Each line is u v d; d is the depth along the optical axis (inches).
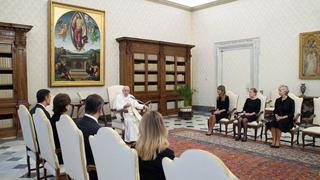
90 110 105.9
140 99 358.6
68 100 130.6
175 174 54.1
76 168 91.4
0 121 250.1
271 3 350.3
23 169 163.3
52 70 291.9
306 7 319.6
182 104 412.5
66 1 302.2
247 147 211.0
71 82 306.3
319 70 309.7
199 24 434.3
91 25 320.8
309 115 299.1
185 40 436.8
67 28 301.6
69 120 91.2
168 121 348.5
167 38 410.3
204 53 429.7
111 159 68.4
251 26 371.6
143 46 359.6
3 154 197.0
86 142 99.0
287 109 215.2
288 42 336.5
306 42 318.7
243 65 383.2
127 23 359.6
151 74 372.5
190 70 425.7
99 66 329.4
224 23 401.7
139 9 372.8
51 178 146.4
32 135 130.4
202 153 47.1
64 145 97.3
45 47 290.5
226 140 235.9
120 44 346.6
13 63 253.0
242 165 166.9
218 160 45.3
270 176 148.0
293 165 166.6
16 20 270.4
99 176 78.6
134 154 61.2
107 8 338.0
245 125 231.8
